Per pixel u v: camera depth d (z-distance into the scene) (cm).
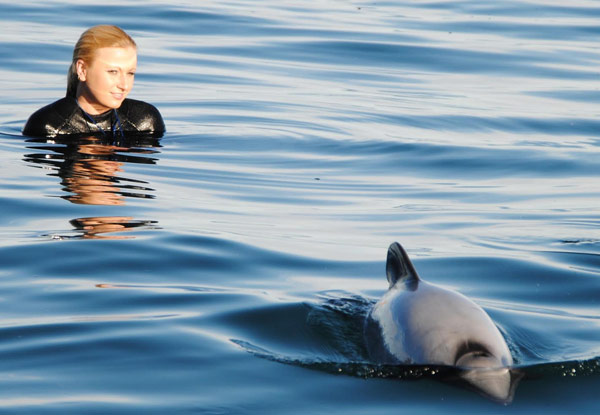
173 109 2333
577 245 1325
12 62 2812
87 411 763
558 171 1844
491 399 780
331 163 1859
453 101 2561
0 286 1080
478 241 1337
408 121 2286
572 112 2455
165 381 830
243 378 842
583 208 1549
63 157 1764
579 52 3294
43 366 857
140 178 1639
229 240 1280
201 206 1473
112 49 1927
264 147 1970
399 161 1895
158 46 3148
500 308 1059
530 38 3506
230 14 3719
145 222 1354
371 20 3762
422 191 1661
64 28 3334
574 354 908
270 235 1327
